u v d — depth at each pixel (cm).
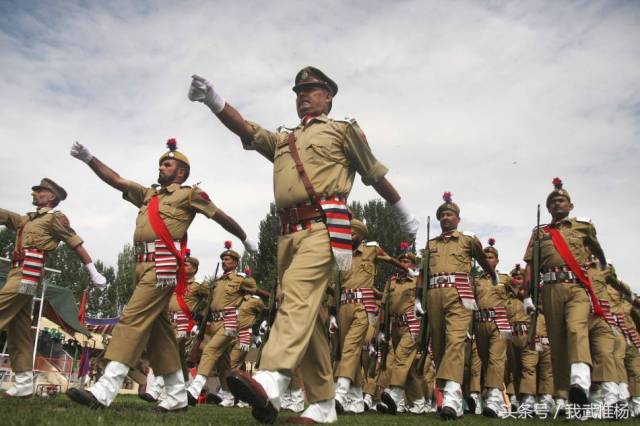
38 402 568
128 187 679
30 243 773
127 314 583
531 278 767
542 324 1183
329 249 444
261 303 1270
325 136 466
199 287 1170
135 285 625
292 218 460
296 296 423
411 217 505
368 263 1010
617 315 1066
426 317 829
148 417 435
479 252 840
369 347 1209
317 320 475
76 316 1681
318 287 436
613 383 761
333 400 487
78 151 668
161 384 1009
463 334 787
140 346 584
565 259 737
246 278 1131
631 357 1053
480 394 1184
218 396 1293
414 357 1049
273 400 394
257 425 399
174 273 610
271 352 406
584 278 735
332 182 459
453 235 838
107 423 369
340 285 980
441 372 767
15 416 372
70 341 2314
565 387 741
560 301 738
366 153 474
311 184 452
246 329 1247
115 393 559
